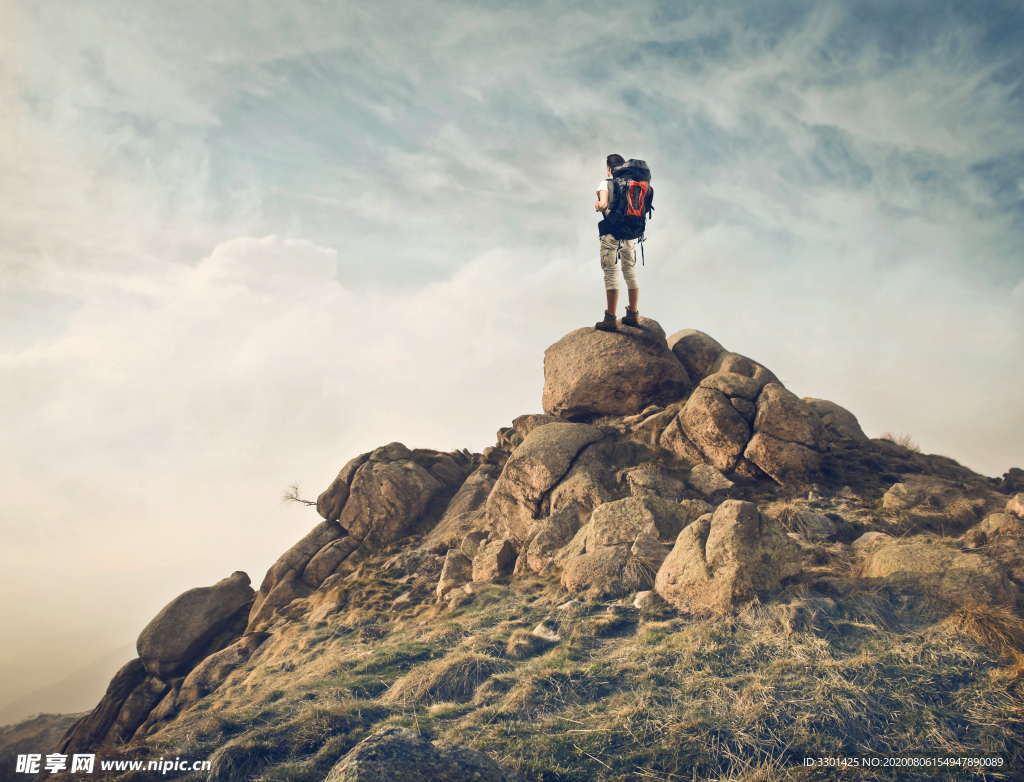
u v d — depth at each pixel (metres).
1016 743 4.68
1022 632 6.00
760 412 12.23
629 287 15.41
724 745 4.92
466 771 4.13
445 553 12.98
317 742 5.57
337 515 15.98
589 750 5.04
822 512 10.41
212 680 11.12
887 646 6.20
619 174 14.54
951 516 9.89
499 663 6.98
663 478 11.70
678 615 7.62
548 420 15.58
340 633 10.56
